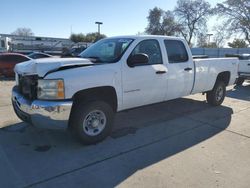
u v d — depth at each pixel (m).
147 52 5.30
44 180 3.49
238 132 5.40
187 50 6.16
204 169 3.84
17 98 4.57
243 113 6.88
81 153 4.29
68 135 5.02
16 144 4.61
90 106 4.43
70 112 4.18
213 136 5.15
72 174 3.65
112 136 5.04
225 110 7.15
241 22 41.53
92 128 4.58
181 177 3.61
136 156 4.21
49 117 4.05
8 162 3.95
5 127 5.45
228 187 3.39
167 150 4.46
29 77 4.34
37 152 4.30
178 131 5.38
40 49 39.88
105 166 3.88
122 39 5.30
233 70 7.76
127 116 6.35
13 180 3.47
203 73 6.64
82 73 4.25
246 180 3.56
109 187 3.36
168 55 5.71
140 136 5.06
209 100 7.42
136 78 5.00
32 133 5.11
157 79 5.39
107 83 4.55
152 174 3.68
